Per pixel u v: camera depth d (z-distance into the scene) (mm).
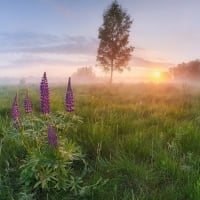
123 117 8617
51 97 11875
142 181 5164
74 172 5480
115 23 54188
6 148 6059
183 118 9883
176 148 6344
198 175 5125
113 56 54344
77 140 6410
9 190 4883
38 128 5656
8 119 8570
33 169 4730
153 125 8422
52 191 4891
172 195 4754
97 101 12492
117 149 6277
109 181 5133
